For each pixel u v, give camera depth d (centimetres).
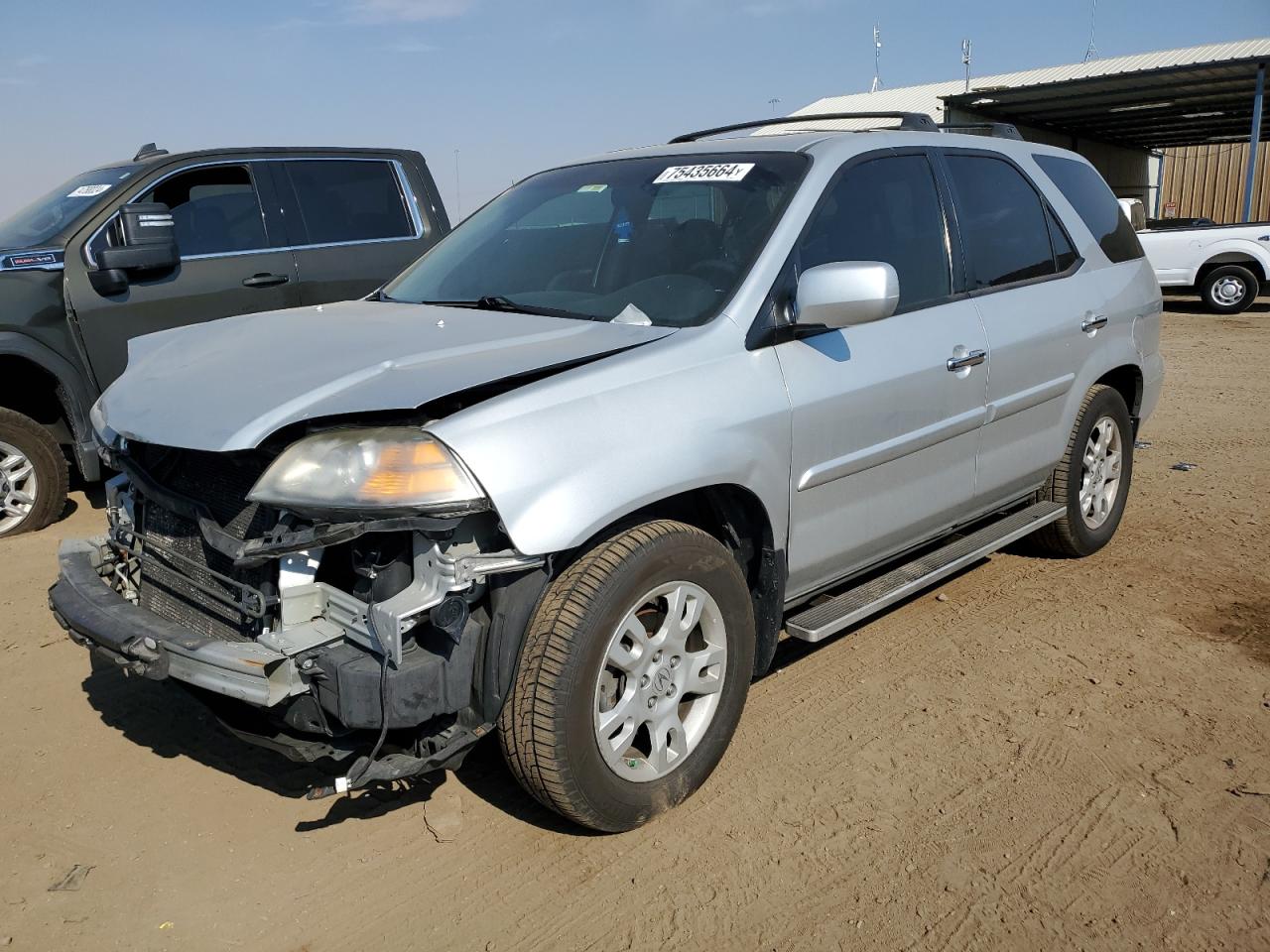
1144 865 282
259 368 290
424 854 288
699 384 295
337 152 673
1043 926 259
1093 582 484
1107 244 504
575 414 267
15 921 260
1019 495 457
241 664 249
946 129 445
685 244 346
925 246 391
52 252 552
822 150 363
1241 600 462
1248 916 262
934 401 373
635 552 273
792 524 328
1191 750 338
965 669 395
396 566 251
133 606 284
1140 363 513
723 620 304
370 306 374
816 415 325
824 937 256
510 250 390
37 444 558
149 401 292
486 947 253
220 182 623
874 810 306
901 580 378
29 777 324
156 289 584
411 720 251
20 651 412
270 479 250
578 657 263
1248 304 1549
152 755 338
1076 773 325
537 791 274
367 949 253
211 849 290
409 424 253
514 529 249
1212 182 3142
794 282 330
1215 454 731
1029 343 423
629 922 261
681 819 302
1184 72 1878
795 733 349
